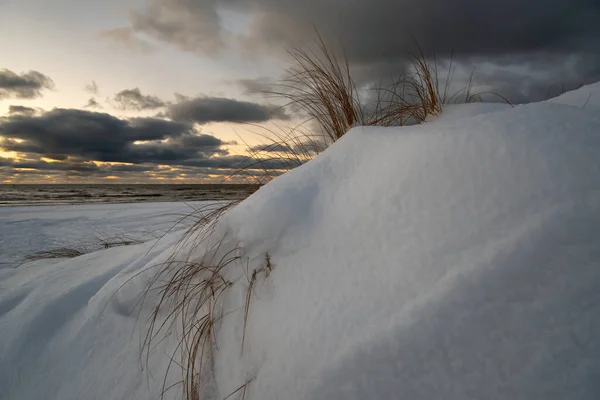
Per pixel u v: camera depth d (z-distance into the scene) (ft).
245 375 3.51
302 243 3.97
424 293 2.84
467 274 2.73
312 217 4.11
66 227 28.45
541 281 2.52
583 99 5.67
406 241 3.26
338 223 3.84
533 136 3.24
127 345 4.88
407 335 2.64
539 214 2.78
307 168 4.62
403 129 4.51
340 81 7.09
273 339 3.43
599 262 2.45
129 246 8.29
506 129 3.40
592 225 2.57
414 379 2.50
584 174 2.84
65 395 4.50
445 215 3.19
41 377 4.81
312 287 3.54
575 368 2.21
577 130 3.19
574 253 2.53
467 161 3.35
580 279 2.43
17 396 4.65
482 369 2.39
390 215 3.50
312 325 3.20
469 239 2.95
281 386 3.00
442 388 2.42
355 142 4.66
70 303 5.96
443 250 3.01
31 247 20.26
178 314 4.83
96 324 5.33
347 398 2.59
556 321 2.37
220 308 4.40
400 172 3.73
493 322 2.50
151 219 29.81
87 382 4.58
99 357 4.85
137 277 5.41
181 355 4.36
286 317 3.49
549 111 3.51
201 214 6.68
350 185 4.14
